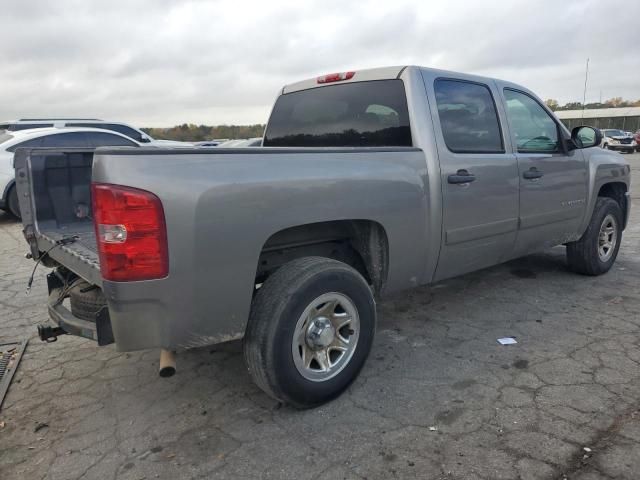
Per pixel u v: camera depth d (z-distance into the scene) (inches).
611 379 126.6
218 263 100.1
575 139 189.3
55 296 126.7
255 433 109.7
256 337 108.6
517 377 129.3
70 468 100.6
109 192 90.4
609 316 167.9
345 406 118.9
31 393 130.6
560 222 186.4
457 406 117.0
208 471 98.0
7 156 378.3
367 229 130.9
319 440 106.3
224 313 104.0
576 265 210.4
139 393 129.0
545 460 97.0
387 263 131.9
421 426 109.7
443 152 140.9
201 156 98.9
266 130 188.4
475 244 154.2
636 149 1301.7
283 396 111.7
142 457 103.1
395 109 143.3
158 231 93.0
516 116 170.7
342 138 159.3
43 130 398.9
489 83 163.3
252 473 97.0
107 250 92.4
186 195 95.0
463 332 159.3
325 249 134.6
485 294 193.8
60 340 163.0
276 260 125.5
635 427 106.1
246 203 102.0
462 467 96.1
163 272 94.9
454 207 143.9
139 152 92.8
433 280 148.1
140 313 96.0
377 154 126.6
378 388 126.5
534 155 172.1
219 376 136.4
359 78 153.5
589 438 103.1
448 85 149.6
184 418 116.8
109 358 149.4
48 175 152.0
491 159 154.6
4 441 110.4
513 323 165.0
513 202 163.2
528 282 206.8
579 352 142.2
